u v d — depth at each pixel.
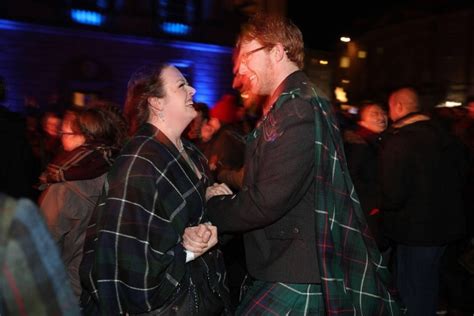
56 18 12.30
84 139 2.80
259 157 2.06
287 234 2.06
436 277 3.72
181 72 2.20
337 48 18.94
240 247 3.56
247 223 2.02
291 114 2.00
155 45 13.56
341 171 2.04
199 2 14.27
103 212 1.93
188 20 14.11
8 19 11.59
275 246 2.12
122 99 13.17
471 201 4.22
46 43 12.13
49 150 5.36
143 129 2.08
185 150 2.31
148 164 1.95
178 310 2.02
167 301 2.01
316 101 2.05
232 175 3.32
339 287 1.98
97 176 2.60
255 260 2.17
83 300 2.10
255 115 5.95
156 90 2.08
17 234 0.96
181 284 2.04
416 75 18.48
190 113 2.14
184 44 13.93
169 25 13.84
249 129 5.96
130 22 13.30
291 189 1.95
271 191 1.94
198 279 2.12
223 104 5.44
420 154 3.55
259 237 2.16
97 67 12.77
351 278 2.05
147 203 1.91
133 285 1.88
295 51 2.14
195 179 2.11
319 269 1.96
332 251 1.97
